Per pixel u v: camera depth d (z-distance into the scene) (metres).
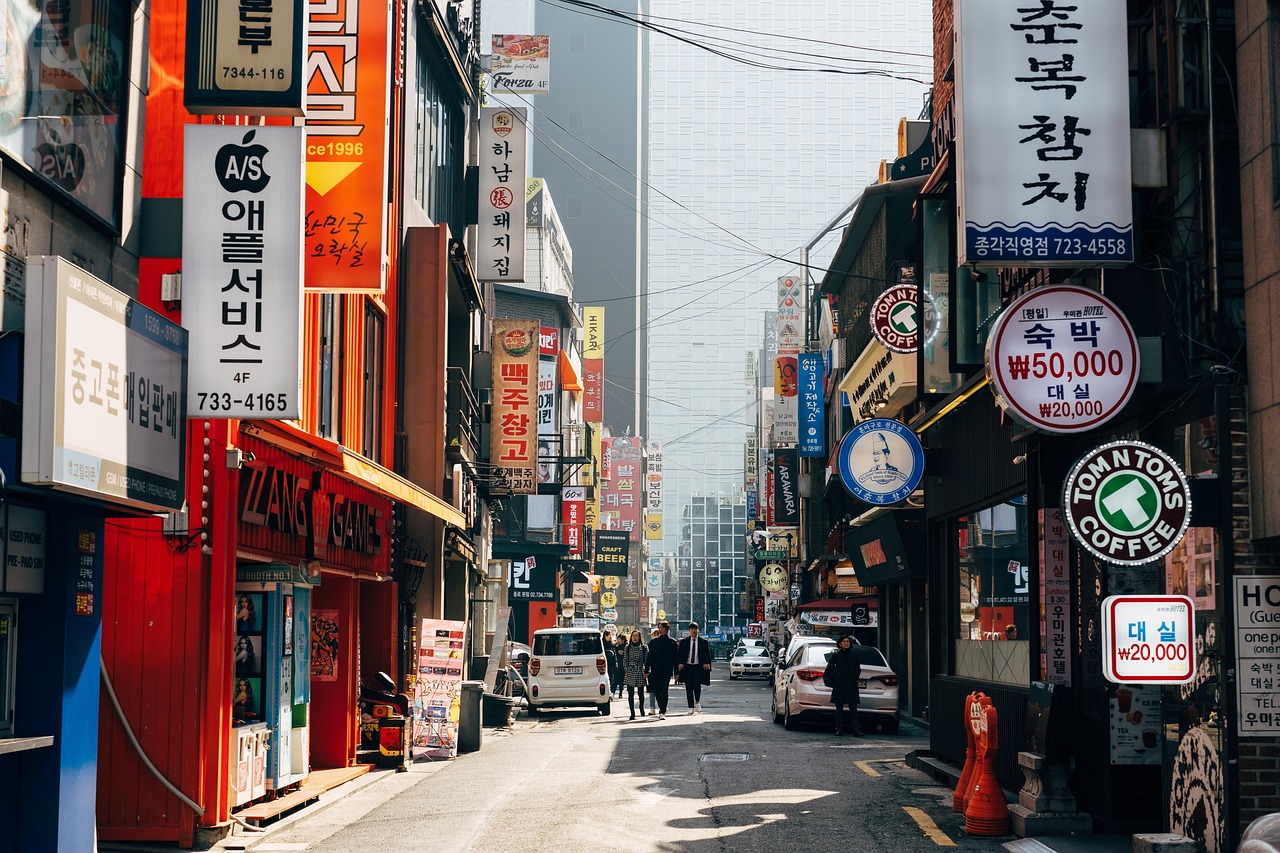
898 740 19.84
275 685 11.99
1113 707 10.34
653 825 10.84
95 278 7.38
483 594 32.44
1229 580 8.73
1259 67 8.79
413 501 13.82
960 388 13.09
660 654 25.73
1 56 7.32
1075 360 9.53
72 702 8.09
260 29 9.84
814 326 49.56
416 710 17.30
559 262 73.75
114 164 9.23
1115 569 10.38
